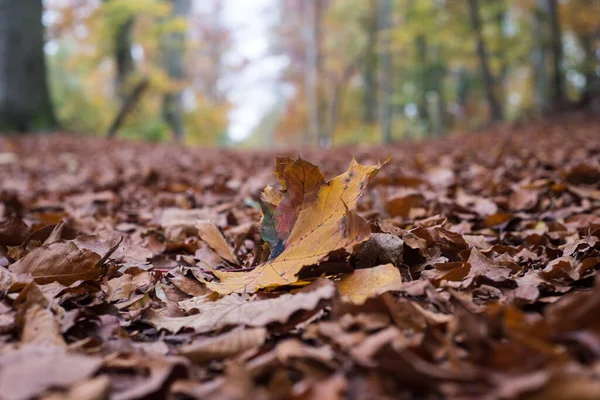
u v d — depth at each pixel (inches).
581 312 10.2
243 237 24.2
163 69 284.4
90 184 52.5
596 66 198.1
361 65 359.9
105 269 19.2
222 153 111.3
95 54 231.6
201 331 13.8
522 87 442.9
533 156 56.3
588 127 117.6
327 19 392.2
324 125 460.1
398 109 362.0
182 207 37.3
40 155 91.7
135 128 217.9
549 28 199.2
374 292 14.6
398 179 41.7
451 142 125.0
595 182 34.1
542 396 8.0
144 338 14.3
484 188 38.4
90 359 10.5
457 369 10.0
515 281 16.2
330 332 12.0
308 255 17.0
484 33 236.7
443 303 14.2
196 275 19.4
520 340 9.7
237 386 9.5
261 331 12.2
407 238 19.7
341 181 17.5
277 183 45.6
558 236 23.0
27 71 155.4
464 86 402.9
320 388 9.3
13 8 153.4
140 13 215.0
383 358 9.7
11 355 11.3
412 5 239.8
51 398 9.1
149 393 10.2
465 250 19.5
